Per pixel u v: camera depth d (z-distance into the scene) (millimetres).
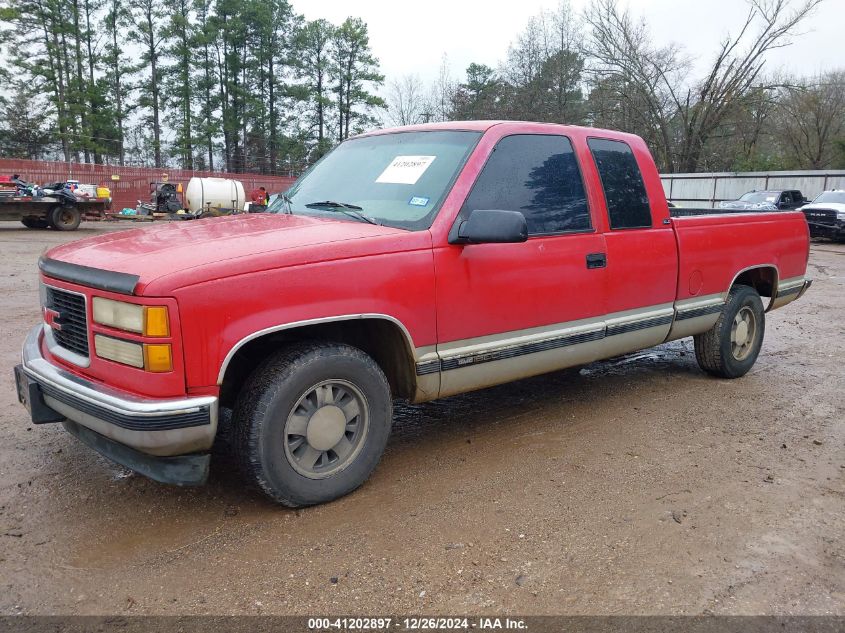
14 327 7004
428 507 3336
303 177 4512
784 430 4535
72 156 50844
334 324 3369
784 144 48438
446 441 4234
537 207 3949
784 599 2652
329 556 2887
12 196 19422
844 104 46500
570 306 4098
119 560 2846
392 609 2545
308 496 3232
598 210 4273
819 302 10195
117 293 2791
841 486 3684
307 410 3195
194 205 26656
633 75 41906
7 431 4246
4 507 3287
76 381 2990
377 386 3393
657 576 2783
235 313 2842
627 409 4906
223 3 53000
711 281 5129
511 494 3494
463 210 3586
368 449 3428
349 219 3670
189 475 2910
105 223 26344
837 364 6367
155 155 53656
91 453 3939
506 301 3760
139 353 2748
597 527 3170
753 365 6207
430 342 3484
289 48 56938
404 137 4207
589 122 45406
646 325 4637
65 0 47969
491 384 3869
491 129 3855
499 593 2650
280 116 57781
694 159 43656
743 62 40875
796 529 3199
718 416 4785
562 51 46438
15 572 2748
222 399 3523
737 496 3527
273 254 2963
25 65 47312
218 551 2918
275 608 2539
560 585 2709
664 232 4684
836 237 21375
